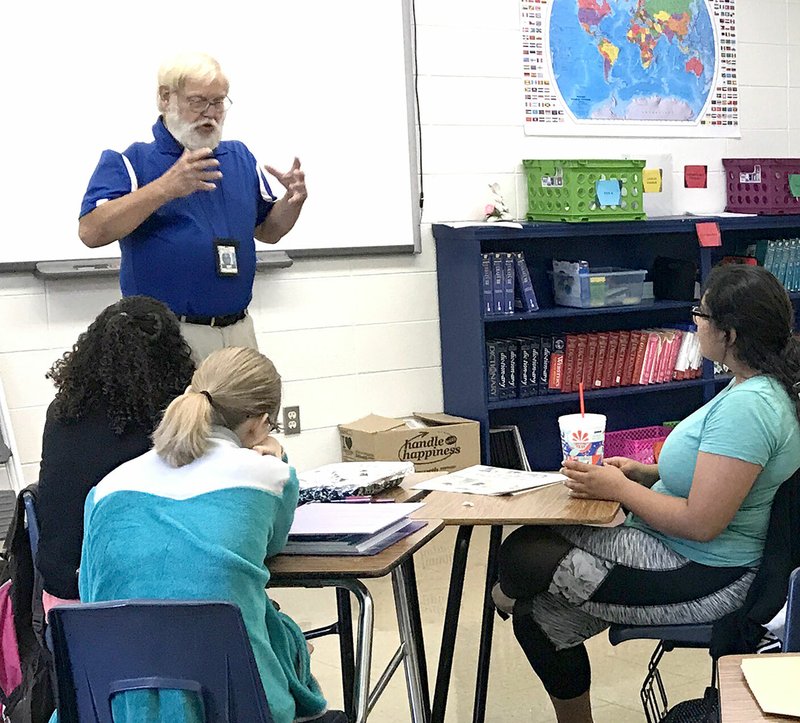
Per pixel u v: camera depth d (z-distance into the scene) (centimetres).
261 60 453
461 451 469
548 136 522
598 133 534
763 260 548
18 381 417
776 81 580
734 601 231
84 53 418
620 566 235
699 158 561
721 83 564
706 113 561
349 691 258
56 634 166
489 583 269
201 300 328
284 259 459
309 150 467
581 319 536
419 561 433
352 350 486
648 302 520
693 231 521
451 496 241
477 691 272
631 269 544
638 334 516
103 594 179
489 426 502
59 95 415
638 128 543
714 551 233
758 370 233
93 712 169
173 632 160
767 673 141
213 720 163
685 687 309
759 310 229
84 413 214
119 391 213
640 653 338
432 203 499
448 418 485
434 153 496
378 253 486
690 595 233
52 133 415
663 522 230
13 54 406
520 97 513
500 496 240
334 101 470
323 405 481
